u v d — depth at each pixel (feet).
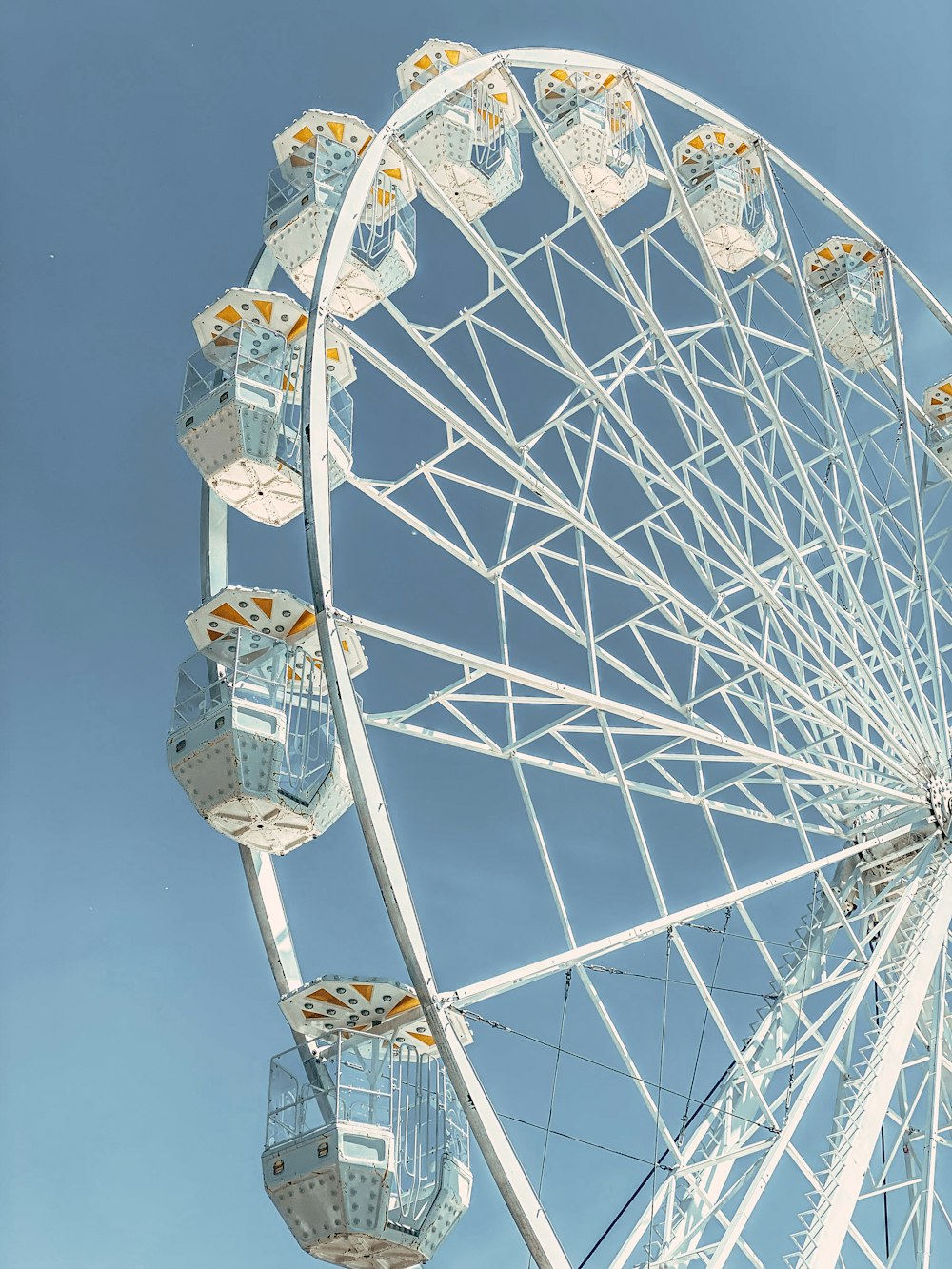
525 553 67.77
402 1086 61.21
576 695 59.21
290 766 68.49
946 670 83.71
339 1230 56.90
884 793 73.00
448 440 67.41
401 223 80.43
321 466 56.39
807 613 80.89
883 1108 59.06
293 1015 64.03
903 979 64.95
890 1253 59.11
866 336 95.86
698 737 63.67
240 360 75.25
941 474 95.04
